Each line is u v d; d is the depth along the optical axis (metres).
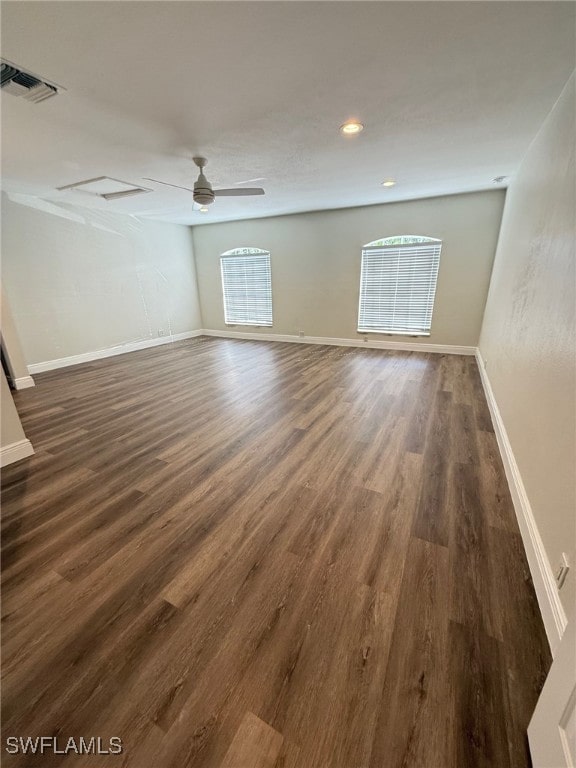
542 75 1.82
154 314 6.75
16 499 2.09
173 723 1.02
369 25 1.44
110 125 2.35
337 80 1.86
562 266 1.62
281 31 1.47
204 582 1.50
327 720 1.02
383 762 0.93
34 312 4.90
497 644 1.22
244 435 2.89
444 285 5.20
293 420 3.15
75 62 1.64
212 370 4.93
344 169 3.42
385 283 5.62
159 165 3.21
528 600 1.39
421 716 1.02
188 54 1.61
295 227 6.05
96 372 4.96
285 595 1.43
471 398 3.54
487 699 1.06
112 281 5.89
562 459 1.31
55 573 1.55
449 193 4.68
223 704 1.06
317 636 1.26
